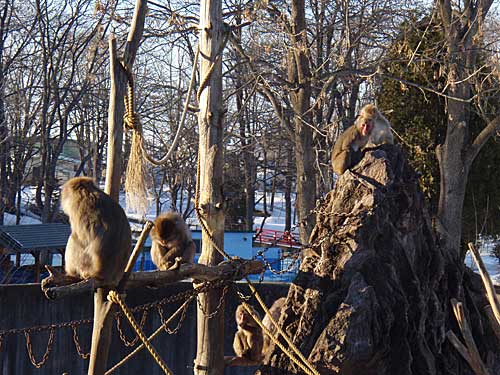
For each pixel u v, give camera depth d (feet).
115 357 52.03
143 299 52.34
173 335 52.65
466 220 64.44
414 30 62.08
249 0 62.85
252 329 33.86
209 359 31.89
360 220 30.73
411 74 61.57
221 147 32.89
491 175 63.77
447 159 59.21
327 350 28.25
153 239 33.73
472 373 33.32
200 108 32.94
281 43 64.80
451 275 34.73
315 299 30.40
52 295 20.77
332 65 78.13
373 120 38.09
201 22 32.99
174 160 93.45
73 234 22.43
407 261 31.55
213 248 32.42
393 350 29.78
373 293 29.22
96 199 22.34
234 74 83.41
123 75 26.73
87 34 118.21
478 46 60.08
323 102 66.54
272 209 170.71
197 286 30.66
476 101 61.46
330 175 78.69
